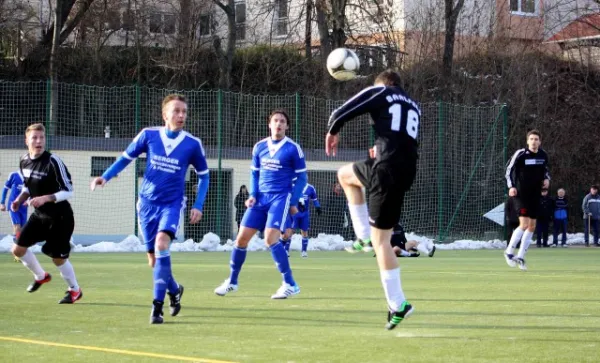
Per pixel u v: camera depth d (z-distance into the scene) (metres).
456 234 56.25
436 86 67.06
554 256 44.94
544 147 67.00
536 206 31.80
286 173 21.11
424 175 56.09
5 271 29.78
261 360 11.88
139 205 17.00
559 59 70.88
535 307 18.77
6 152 51.88
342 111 14.38
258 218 21.12
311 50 70.06
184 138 16.94
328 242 53.16
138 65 66.88
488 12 75.69
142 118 55.31
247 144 54.31
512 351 12.76
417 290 23.02
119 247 47.84
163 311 17.78
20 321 16.14
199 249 49.81
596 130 68.25
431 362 11.80
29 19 71.00
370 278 27.48
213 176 52.66
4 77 65.12
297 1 75.25
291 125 55.75
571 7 83.00
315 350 12.79
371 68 67.38
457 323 16.00
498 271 31.66
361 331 14.91
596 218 59.47
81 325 15.60
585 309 18.36
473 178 56.75
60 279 26.23
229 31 67.75
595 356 12.32
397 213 14.41
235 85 67.75
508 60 69.00
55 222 19.05
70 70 66.44
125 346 13.12
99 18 69.50
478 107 56.97
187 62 66.62
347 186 15.14
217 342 13.55
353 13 68.00
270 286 24.11
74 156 51.38
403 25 73.75
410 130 14.41
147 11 71.50
